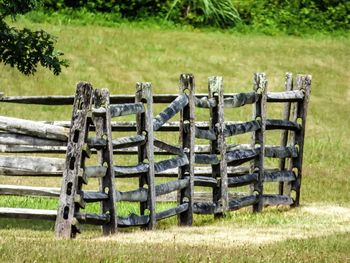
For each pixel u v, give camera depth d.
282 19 109.56
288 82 49.91
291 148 49.22
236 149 47.88
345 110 84.94
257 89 47.44
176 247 31.11
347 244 31.98
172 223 42.91
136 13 106.00
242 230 38.69
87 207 45.84
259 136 47.41
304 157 68.94
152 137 39.59
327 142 74.19
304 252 30.33
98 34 95.88
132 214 38.47
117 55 91.12
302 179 60.56
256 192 47.75
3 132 36.28
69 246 30.25
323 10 112.00
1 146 43.28
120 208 46.03
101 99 36.44
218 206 44.31
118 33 97.12
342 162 68.75
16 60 45.75
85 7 104.31
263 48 98.50
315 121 80.94
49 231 37.09
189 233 37.44
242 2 110.44
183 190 42.59
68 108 77.75
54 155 63.38
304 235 36.69
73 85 83.50
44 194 37.44
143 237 35.31
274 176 48.16
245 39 101.69
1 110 76.06
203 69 91.06
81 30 96.50
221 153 44.53
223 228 39.50
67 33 94.81
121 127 46.12
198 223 43.09
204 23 106.62
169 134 69.94
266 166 65.94
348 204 51.22
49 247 29.67
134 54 91.94
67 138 35.56
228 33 105.44
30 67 46.25
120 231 38.41
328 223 41.44
